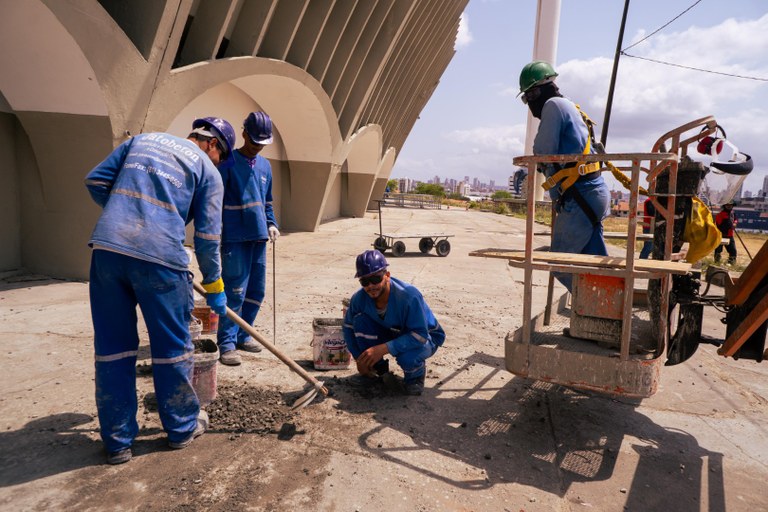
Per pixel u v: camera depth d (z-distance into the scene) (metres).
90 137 6.27
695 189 3.15
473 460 2.57
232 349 3.83
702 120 3.13
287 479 2.31
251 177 3.79
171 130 9.84
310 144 14.30
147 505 2.07
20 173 6.69
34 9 5.14
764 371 4.18
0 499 2.05
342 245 11.97
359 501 2.17
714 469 2.59
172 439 2.52
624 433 2.96
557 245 3.49
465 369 3.96
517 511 2.16
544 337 3.19
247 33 9.41
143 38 6.55
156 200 2.31
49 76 5.81
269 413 2.98
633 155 2.43
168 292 2.37
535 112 3.66
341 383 3.52
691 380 3.90
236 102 12.16
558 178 3.30
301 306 5.73
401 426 2.91
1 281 6.39
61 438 2.58
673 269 2.41
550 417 3.13
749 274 2.65
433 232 16.56
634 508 2.23
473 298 6.61
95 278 2.30
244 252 3.85
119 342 2.35
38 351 3.87
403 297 3.23
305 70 11.77
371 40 14.00
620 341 2.81
